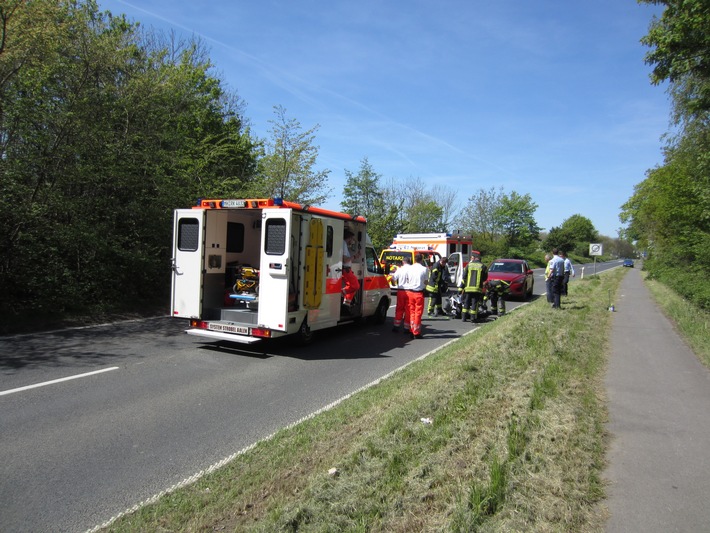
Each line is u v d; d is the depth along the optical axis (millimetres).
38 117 10398
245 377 6809
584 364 7148
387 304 12219
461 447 4008
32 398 5523
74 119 10891
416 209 42750
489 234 56781
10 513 3246
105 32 13625
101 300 11406
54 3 10453
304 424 4855
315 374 7098
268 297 7891
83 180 11398
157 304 12719
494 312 14266
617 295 19016
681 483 3711
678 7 9391
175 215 8680
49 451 4207
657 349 8570
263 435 4707
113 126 12703
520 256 55188
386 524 2941
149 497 3494
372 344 9547
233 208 8227
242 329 8102
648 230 31859
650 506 3373
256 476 3729
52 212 10797
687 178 19125
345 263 10086
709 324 10438
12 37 9891
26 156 10344
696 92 15445
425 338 10398
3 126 10242
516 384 5867
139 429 4770
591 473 3756
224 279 9062
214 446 4418
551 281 13523
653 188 27422
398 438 4203
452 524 2887
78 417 5012
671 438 4582
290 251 7816
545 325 10180
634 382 6453
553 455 3941
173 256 8711
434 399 5254
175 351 8195
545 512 3119
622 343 9094
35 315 9789
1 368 6656
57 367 6828
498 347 8055
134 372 6793
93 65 11656
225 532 3006
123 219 12688
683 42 9445
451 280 18828
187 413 5270
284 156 19766
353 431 4609
